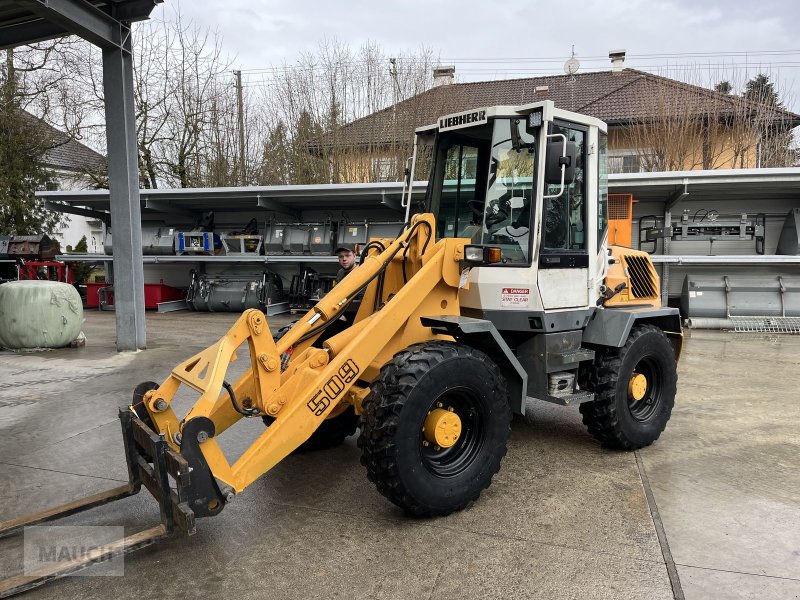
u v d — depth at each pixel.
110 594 2.55
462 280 3.62
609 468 3.98
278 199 13.19
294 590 2.55
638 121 14.74
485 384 3.28
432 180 4.41
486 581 2.60
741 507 3.36
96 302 15.61
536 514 3.27
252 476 2.80
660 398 4.48
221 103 19.56
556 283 3.93
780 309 10.63
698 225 11.89
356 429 4.68
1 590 2.37
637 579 2.61
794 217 11.50
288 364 3.43
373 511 3.33
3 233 18.86
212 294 13.69
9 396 5.95
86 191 13.59
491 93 19.23
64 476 3.88
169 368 7.33
